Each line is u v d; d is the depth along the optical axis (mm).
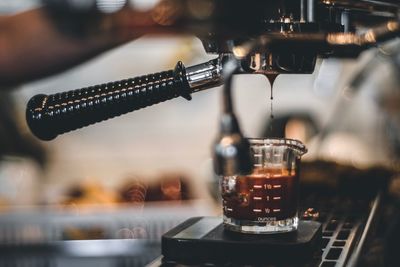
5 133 2838
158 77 1014
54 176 3268
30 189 2686
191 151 3537
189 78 1007
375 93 2998
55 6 619
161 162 3527
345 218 1363
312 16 952
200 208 2230
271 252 1036
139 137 3518
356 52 1162
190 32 719
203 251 1063
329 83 2818
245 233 1089
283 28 925
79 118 1003
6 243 2139
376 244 1437
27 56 1600
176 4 659
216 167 917
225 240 1058
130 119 3514
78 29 630
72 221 2168
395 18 1068
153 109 3521
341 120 3207
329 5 984
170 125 3529
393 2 1022
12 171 2684
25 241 2139
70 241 2123
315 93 3162
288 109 3502
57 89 3371
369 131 3303
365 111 3330
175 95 1021
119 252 2107
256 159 1090
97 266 2113
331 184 1710
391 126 2891
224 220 1128
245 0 746
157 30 653
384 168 1897
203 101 3535
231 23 740
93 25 626
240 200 1088
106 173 3469
